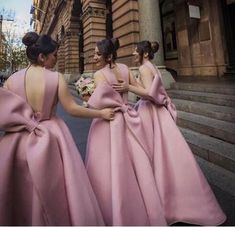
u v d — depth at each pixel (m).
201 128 5.44
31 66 2.10
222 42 11.94
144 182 2.38
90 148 2.52
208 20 12.42
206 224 2.49
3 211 1.72
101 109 2.47
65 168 1.91
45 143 1.86
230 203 3.02
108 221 2.27
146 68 2.97
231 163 3.87
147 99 2.93
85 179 2.02
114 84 2.62
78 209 1.81
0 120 1.85
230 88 6.65
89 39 16.67
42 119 2.02
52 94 2.03
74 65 26.91
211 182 3.58
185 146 2.76
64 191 1.88
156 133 2.80
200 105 6.49
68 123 8.37
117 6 12.10
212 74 12.36
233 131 4.59
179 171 2.65
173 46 15.45
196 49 13.31
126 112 2.62
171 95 8.38
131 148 2.53
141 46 3.08
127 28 11.19
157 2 10.38
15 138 1.88
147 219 2.26
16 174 1.84
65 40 28.44
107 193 2.33
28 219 1.82
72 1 23.70
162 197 2.54
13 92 1.97
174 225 2.55
